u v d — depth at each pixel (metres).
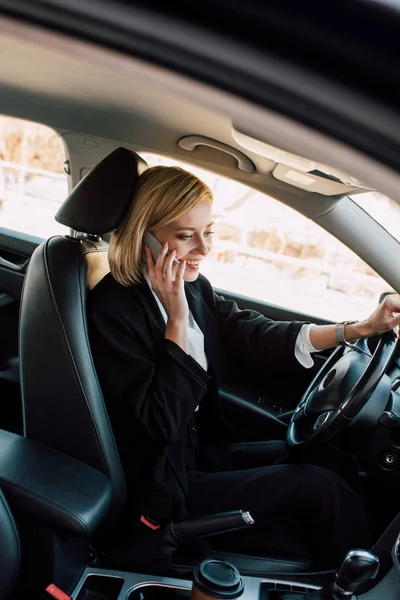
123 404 1.34
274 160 1.50
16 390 2.09
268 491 1.48
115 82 1.36
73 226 1.34
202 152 1.76
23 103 1.75
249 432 1.94
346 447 1.67
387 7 0.31
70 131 1.90
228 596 1.08
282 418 1.95
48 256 1.32
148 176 1.36
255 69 0.34
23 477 1.21
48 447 1.33
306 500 1.47
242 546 1.48
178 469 1.40
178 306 1.37
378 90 0.32
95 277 1.41
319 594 1.14
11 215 3.28
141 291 1.42
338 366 1.54
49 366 1.29
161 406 1.30
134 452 1.38
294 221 5.15
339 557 1.46
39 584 1.24
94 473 1.29
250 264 4.90
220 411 1.65
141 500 1.37
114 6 0.35
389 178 0.35
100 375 1.34
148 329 1.41
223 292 2.36
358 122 0.34
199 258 1.42
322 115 0.34
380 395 1.48
